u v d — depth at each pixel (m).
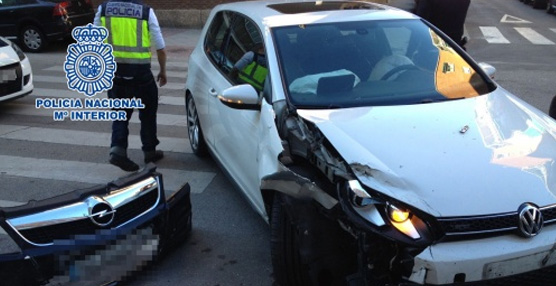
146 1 15.92
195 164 5.48
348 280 2.50
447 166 2.63
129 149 5.98
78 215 3.14
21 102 8.14
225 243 3.90
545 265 2.45
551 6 20.78
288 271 3.03
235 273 3.52
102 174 5.27
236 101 3.53
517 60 11.27
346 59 3.73
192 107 5.57
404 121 3.08
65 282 3.10
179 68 10.63
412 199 2.45
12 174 5.26
